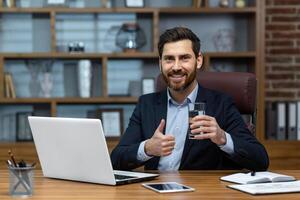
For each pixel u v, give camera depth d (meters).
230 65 4.16
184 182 1.81
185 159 2.22
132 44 3.96
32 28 4.09
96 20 4.11
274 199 1.53
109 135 3.98
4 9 3.83
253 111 2.42
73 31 4.09
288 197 1.56
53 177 1.89
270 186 1.68
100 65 4.06
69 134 1.76
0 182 1.85
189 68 2.17
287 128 3.93
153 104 2.34
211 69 4.13
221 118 2.24
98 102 3.94
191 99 2.28
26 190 1.59
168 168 2.24
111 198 1.54
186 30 2.18
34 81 4.03
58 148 1.82
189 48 2.16
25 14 4.07
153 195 1.58
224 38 4.06
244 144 2.03
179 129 2.27
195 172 2.04
